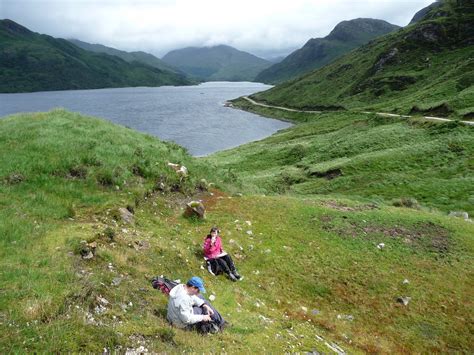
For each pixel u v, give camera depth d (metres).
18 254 9.48
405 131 69.56
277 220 19.66
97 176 18.27
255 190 29.95
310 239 17.95
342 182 50.34
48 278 8.44
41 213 12.91
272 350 9.02
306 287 14.43
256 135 120.06
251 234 17.59
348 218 20.94
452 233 20.23
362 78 186.62
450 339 12.80
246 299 12.23
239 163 76.25
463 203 37.47
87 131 24.72
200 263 13.55
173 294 8.80
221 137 113.88
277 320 11.49
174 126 130.62
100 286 8.86
